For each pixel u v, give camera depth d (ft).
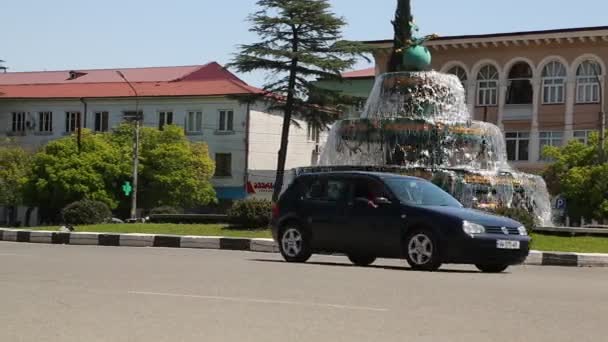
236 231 91.30
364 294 36.58
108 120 242.58
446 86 116.67
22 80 281.13
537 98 213.87
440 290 38.93
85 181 198.29
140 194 206.80
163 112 237.45
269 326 27.48
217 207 228.84
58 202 199.62
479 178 97.81
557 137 212.02
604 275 55.21
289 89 187.11
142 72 271.69
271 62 187.42
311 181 58.85
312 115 190.70
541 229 88.07
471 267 61.46
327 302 33.60
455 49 222.48
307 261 60.64
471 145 107.34
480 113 220.43
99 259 57.31
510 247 51.90
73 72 276.21
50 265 50.88
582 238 83.61
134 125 211.82
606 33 204.03
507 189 99.71
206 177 212.64
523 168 215.10
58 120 247.09
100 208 114.42
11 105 252.01
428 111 115.65
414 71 120.16
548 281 46.80
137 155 194.59
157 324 27.63
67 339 24.77
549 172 179.63
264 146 234.38
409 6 124.16
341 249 56.29
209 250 77.36
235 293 36.27
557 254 69.67
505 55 217.56
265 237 86.22
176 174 206.08
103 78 270.67
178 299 33.96
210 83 240.53
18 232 96.73
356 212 55.47
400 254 53.42
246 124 228.84
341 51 189.57
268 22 185.98
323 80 192.75
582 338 26.48
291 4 184.75
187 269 48.65
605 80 205.57
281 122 239.91
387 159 107.14
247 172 228.63
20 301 33.04
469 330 27.40
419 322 28.86
